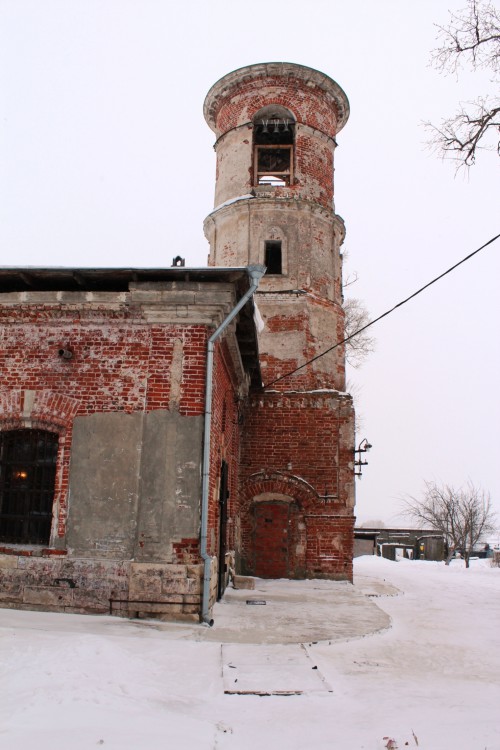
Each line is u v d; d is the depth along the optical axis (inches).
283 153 794.2
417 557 1524.4
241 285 399.2
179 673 255.4
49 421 390.0
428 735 192.2
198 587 359.9
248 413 670.5
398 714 215.8
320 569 637.9
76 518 374.0
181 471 373.7
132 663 254.5
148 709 205.6
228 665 271.3
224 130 783.1
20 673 222.2
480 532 1517.0
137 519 369.4
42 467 392.8
